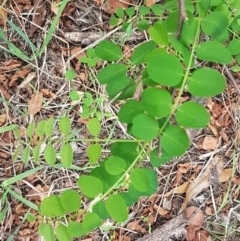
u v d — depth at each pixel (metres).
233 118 0.98
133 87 0.58
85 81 0.94
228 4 0.68
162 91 0.50
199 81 0.50
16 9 0.94
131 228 0.95
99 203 0.55
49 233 0.57
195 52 0.53
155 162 0.57
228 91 0.97
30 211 0.90
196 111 0.50
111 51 0.61
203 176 0.98
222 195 0.98
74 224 0.55
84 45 0.96
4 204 0.89
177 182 0.97
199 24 0.55
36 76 0.94
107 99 0.92
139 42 0.95
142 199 0.95
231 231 0.98
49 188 0.92
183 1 0.53
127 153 0.57
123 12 0.87
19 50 0.92
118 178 0.55
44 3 0.95
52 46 0.95
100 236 0.93
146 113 0.53
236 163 0.99
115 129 0.93
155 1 0.95
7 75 0.93
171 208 0.97
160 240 0.96
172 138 0.51
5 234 0.89
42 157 0.90
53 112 0.93
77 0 0.96
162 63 0.49
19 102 0.93
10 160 0.91
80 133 0.92
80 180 0.54
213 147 0.98
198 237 0.97
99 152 0.56
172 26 0.56
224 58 0.52
